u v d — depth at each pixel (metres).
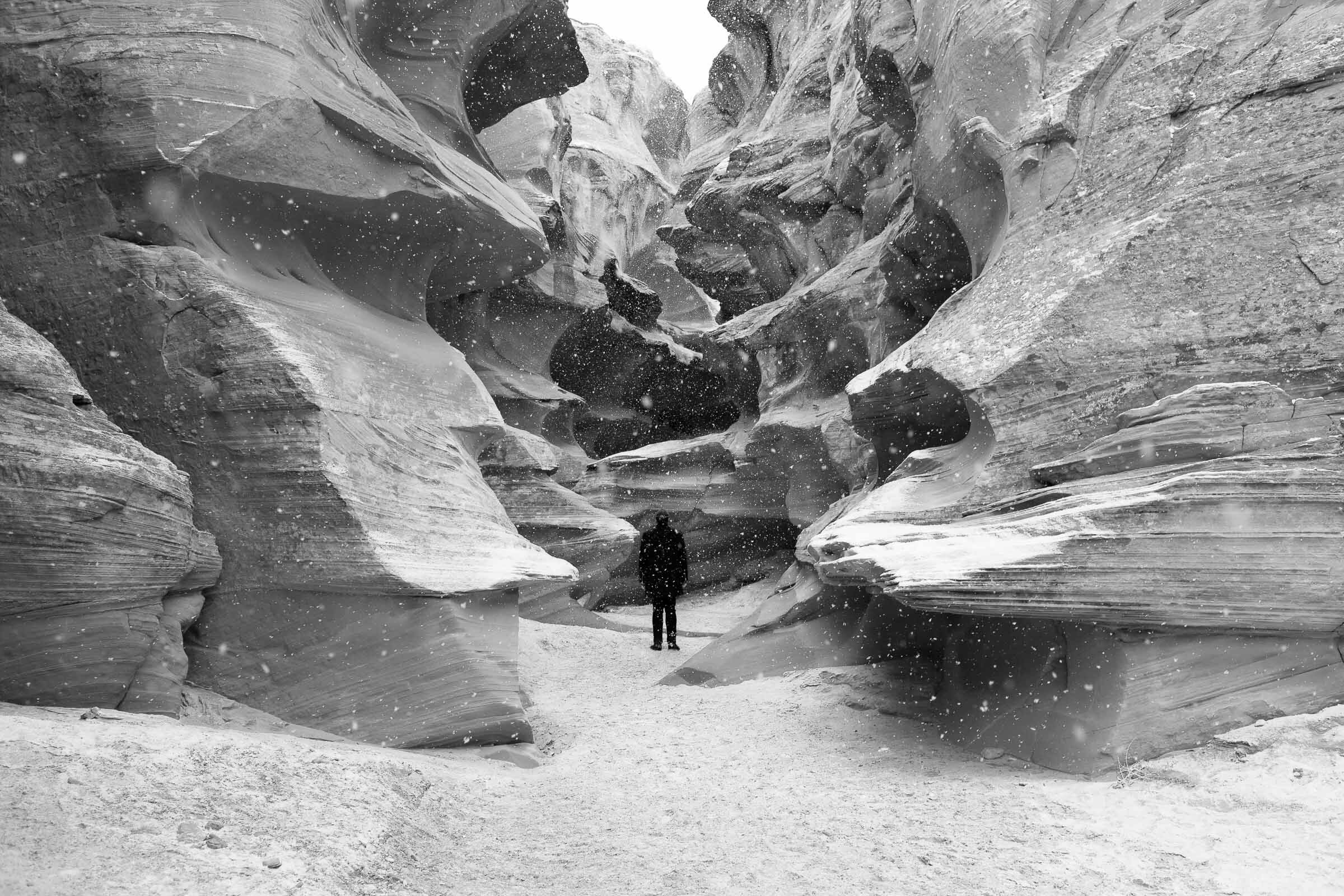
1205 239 5.58
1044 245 6.39
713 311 31.42
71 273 6.03
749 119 22.02
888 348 11.35
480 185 8.48
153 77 5.95
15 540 4.57
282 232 6.97
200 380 5.96
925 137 8.29
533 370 18.39
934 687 7.13
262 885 2.78
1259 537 4.59
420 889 3.18
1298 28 5.69
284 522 5.90
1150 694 4.62
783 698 7.36
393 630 5.89
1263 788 3.97
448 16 8.93
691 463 19.53
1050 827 3.83
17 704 4.67
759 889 3.27
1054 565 4.68
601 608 17.91
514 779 5.17
